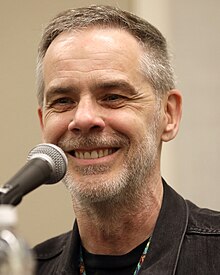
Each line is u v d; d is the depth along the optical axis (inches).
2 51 221.5
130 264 136.8
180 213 140.1
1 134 219.8
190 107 207.8
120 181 132.6
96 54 133.9
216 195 205.0
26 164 104.8
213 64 208.5
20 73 219.9
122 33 138.3
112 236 137.8
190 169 206.1
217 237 134.3
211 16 209.8
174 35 209.9
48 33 142.8
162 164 206.2
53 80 136.2
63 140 136.3
